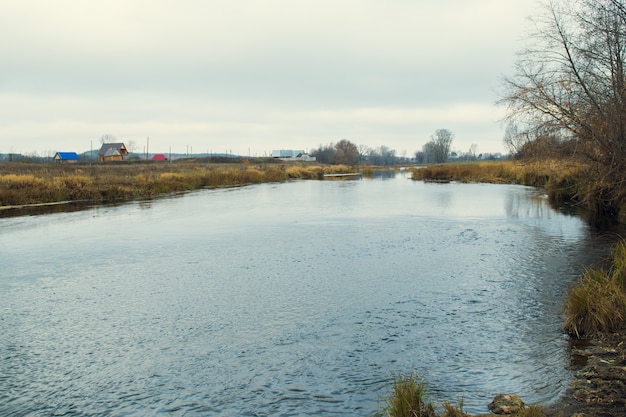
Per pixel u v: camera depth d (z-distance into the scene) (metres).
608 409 5.82
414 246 16.67
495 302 10.32
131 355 8.15
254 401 6.54
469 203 30.48
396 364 7.48
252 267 13.95
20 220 23.80
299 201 33.59
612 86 17.75
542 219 22.53
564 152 19.95
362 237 18.58
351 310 10.06
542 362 7.30
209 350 8.25
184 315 10.00
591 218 22.25
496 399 6.16
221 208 29.19
